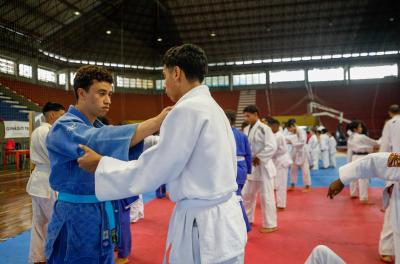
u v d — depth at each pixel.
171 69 1.52
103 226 1.55
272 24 25.92
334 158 13.62
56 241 1.53
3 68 19.88
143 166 1.29
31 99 20.84
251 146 4.79
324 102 27.83
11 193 8.01
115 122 27.22
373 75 28.78
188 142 1.32
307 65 29.59
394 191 2.76
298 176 11.09
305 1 23.02
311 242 4.10
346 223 4.95
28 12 18.55
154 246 4.01
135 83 29.91
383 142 3.58
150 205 6.41
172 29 27.11
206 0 23.22
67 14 20.72
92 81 1.59
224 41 28.69
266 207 4.58
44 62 23.19
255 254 3.71
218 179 1.37
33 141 3.16
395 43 27.66
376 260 3.47
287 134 8.86
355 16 24.52
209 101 1.44
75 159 1.47
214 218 1.38
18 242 4.21
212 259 1.33
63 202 1.56
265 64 30.14
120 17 24.39
